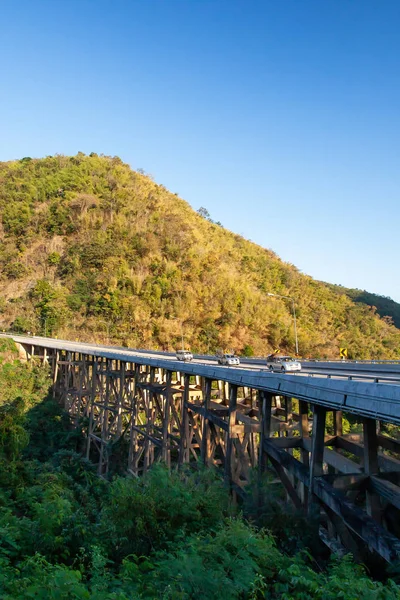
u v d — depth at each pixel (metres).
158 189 112.75
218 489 11.16
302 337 69.31
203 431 19.52
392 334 82.31
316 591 6.35
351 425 27.56
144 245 73.69
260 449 14.82
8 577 6.55
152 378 27.27
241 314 68.94
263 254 106.81
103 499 16.73
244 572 6.74
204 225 106.12
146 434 25.80
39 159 121.75
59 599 5.66
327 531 13.97
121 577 7.16
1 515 10.17
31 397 40.47
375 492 10.54
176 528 9.53
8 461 17.12
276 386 13.95
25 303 71.62
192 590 6.36
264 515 11.14
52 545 8.79
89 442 32.66
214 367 18.75
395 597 5.98
